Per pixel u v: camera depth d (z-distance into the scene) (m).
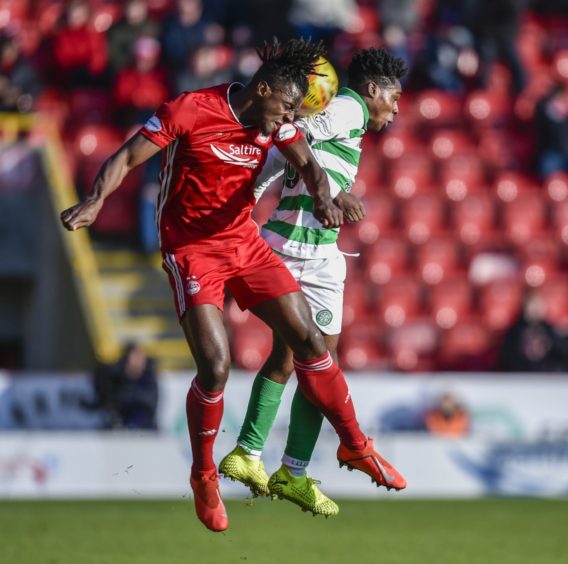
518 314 54.81
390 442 41.28
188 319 18.97
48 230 52.25
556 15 72.19
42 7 65.06
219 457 42.38
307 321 19.45
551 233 59.19
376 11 68.31
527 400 45.00
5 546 28.73
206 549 28.88
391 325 54.38
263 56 19.39
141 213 52.84
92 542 29.73
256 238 19.77
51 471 40.28
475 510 36.97
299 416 20.83
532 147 62.38
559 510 36.97
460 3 67.50
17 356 56.62
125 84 58.47
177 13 59.62
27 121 54.75
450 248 57.34
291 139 18.81
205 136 18.75
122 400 42.75
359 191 59.09
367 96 21.08
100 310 48.16
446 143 61.59
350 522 34.16
